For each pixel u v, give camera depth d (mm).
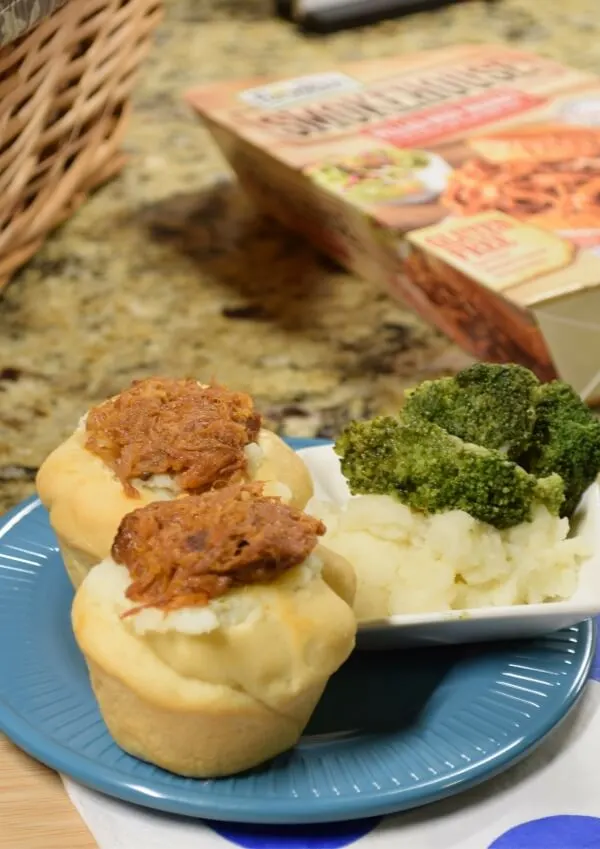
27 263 1149
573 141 1029
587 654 660
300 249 1176
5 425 918
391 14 1657
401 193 956
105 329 1049
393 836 561
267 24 1672
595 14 1685
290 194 1094
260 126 1090
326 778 573
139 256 1166
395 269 991
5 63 923
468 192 952
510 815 574
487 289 825
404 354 1006
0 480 853
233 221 1230
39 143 1056
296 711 576
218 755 568
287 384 971
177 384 715
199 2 1754
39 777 595
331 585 607
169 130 1415
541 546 676
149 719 561
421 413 730
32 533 748
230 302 1090
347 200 950
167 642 552
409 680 648
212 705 552
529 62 1208
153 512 584
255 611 554
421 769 575
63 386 969
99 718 610
